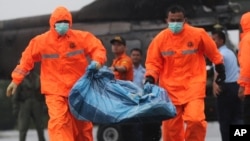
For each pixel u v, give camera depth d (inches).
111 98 497.4
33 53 513.0
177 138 540.1
